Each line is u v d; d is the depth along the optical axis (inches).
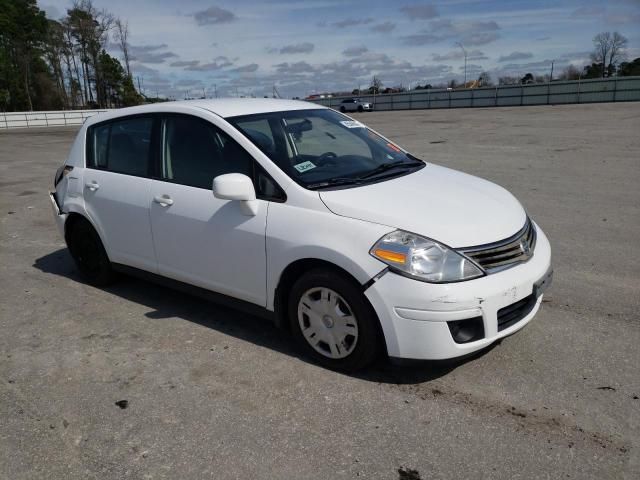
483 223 128.6
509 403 121.0
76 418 122.3
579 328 154.6
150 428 117.7
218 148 154.9
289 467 104.0
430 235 122.0
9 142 974.4
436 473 100.9
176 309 180.2
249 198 139.7
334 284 129.4
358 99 2084.2
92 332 165.2
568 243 233.6
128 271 186.5
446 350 119.8
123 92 2289.6
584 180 364.5
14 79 2397.9
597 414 115.9
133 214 174.7
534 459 103.3
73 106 2536.9
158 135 171.5
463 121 1043.9
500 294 121.3
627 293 178.7
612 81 1615.4
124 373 140.7
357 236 125.6
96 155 194.5
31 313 181.0
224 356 147.5
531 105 1716.3
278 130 158.4
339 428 114.9
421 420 116.4
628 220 265.0
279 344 153.2
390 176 153.3
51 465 107.7
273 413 121.1
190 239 158.9
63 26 2348.7
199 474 103.3
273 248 138.6
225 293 155.9
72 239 205.3
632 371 131.8
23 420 122.3
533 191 336.8
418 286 118.2
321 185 139.7
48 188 430.6
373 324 126.3
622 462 101.5
